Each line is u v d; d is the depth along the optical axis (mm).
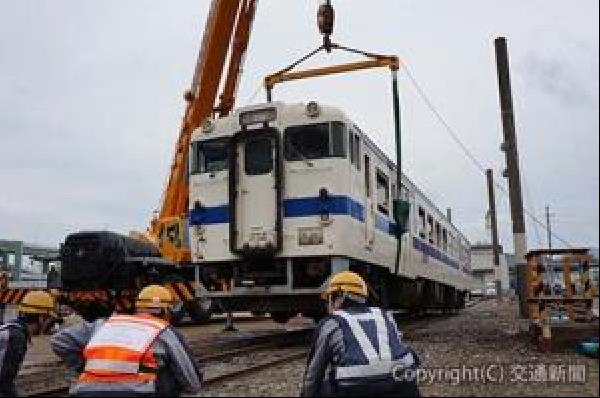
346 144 11164
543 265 9844
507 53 15719
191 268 17062
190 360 4316
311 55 13617
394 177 14664
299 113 11383
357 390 4066
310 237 10906
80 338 4520
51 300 5422
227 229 11531
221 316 21984
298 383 7125
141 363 4117
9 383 5129
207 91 16328
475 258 65312
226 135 11859
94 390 4062
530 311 10719
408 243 15258
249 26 16422
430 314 23609
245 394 6543
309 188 11078
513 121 15602
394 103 12977
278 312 12734
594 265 9641
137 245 16047
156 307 4480
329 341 4234
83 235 15328
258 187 11406
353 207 11211
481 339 11648
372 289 12805
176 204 16562
